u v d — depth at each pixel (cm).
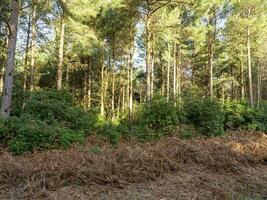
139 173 683
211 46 2738
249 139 1152
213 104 1502
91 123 1352
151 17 2052
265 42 3025
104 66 3192
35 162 705
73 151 802
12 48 1177
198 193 630
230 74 3991
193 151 855
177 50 3206
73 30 2133
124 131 1400
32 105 1269
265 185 726
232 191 663
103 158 714
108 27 2372
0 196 571
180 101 1556
